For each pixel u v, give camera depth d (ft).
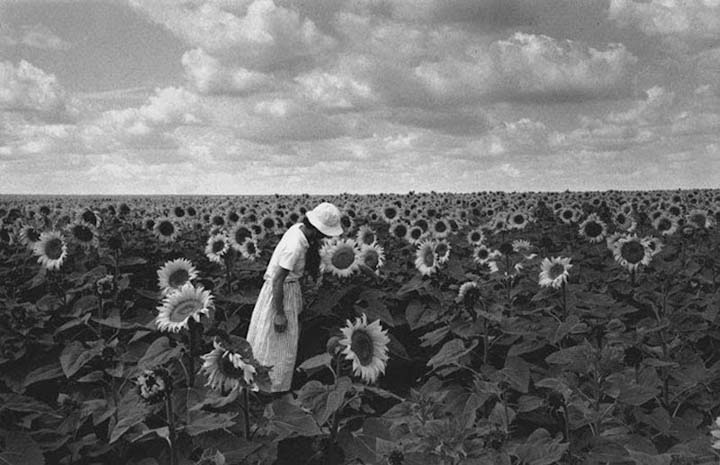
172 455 17.44
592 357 19.94
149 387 17.10
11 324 30.19
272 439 19.98
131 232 51.29
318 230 29.32
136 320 32.58
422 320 30.81
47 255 36.55
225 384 18.34
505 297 31.68
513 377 22.48
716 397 23.86
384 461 17.12
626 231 56.70
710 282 36.81
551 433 24.52
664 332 28.04
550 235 55.93
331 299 32.60
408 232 49.62
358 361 19.40
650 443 18.13
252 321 30.01
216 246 36.81
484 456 15.51
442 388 24.68
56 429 22.67
